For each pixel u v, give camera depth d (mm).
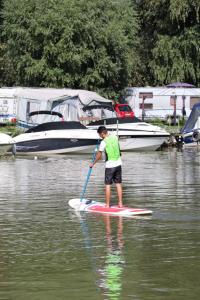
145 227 28516
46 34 95750
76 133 71250
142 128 75938
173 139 83062
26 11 97750
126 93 103188
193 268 21656
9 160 65500
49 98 84562
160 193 39062
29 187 42156
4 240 26016
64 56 96375
